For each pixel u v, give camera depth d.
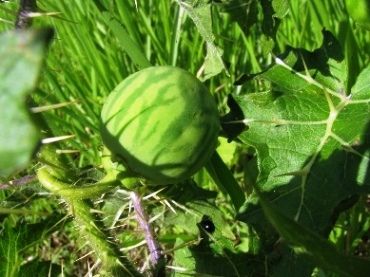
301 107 0.12
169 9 0.20
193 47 0.19
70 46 0.20
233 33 0.20
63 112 0.20
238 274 0.13
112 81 0.20
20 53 0.05
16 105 0.06
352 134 0.12
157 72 0.11
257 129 0.12
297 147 0.12
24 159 0.06
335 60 0.13
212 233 0.14
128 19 0.19
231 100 0.13
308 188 0.12
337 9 0.19
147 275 0.12
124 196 0.13
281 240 0.11
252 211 0.12
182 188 0.14
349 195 0.11
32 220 0.17
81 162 0.19
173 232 0.17
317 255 0.09
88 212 0.11
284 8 0.13
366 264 0.09
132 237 0.17
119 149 0.10
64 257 0.18
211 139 0.11
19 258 0.13
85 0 0.20
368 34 0.19
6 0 0.12
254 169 0.15
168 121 0.10
